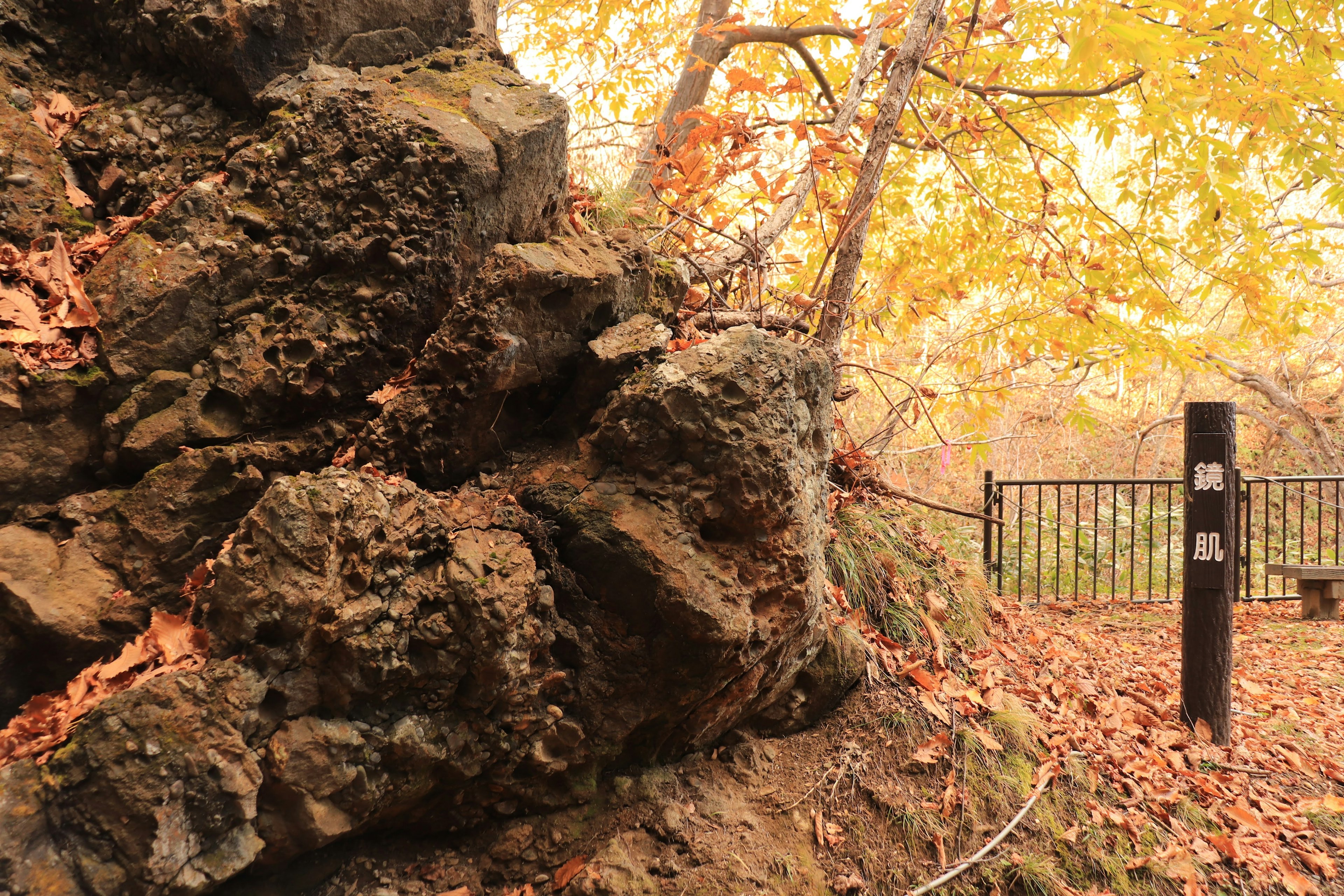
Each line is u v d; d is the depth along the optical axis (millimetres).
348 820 1909
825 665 2988
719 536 2338
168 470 2029
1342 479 6668
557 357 2447
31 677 1898
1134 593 7508
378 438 2268
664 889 2285
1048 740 3176
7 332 1921
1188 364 5402
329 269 2273
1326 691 4609
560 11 7191
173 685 1633
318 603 1742
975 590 4098
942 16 3572
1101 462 13945
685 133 4227
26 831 1479
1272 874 2836
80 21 2490
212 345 2170
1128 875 2717
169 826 1579
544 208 2707
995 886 2568
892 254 7234
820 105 6777
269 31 2383
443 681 1983
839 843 2592
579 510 2268
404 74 2617
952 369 10188
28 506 1960
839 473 4160
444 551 2074
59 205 2189
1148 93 3725
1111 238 5695
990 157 6328
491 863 2264
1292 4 4750
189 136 2420
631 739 2449
